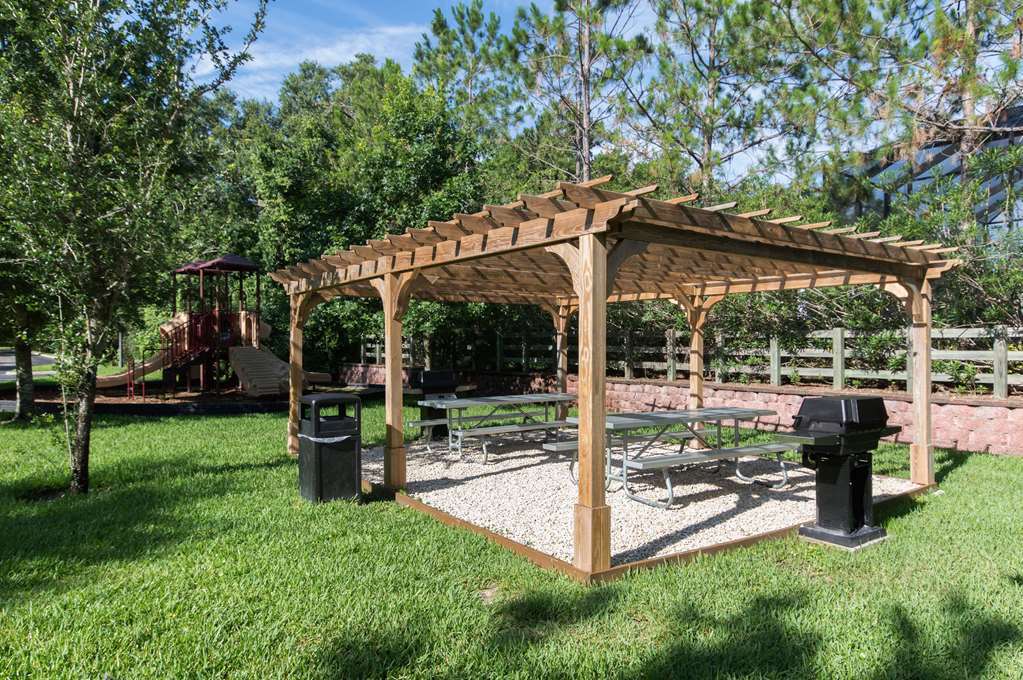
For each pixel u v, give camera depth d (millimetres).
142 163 6500
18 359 11539
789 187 10875
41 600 3570
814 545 4512
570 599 3555
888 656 2895
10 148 5859
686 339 12781
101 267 6309
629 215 3762
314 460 5672
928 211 8953
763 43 10992
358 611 3391
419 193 15617
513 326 16062
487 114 16203
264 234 15969
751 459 8258
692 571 3967
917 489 6031
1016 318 8672
